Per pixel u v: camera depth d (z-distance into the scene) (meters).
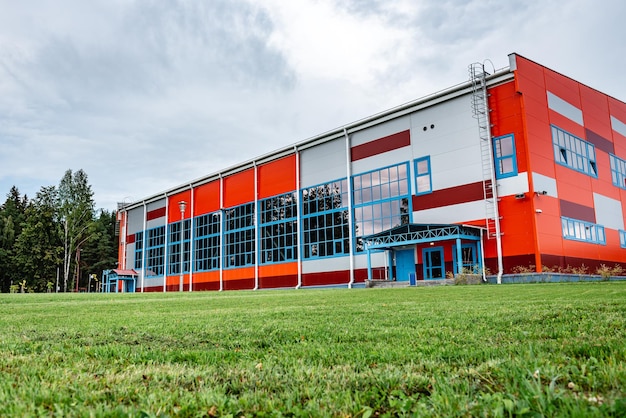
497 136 27.27
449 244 28.45
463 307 7.68
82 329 5.68
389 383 2.54
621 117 36.31
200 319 6.87
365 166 33.66
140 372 3.00
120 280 56.97
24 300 16.23
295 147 38.16
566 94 30.31
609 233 31.44
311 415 2.10
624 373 2.41
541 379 2.45
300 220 37.34
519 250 25.52
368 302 10.38
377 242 30.58
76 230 60.25
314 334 4.72
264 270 39.62
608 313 5.62
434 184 29.53
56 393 2.47
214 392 2.49
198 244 47.06
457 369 2.85
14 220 84.31
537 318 5.39
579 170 29.81
